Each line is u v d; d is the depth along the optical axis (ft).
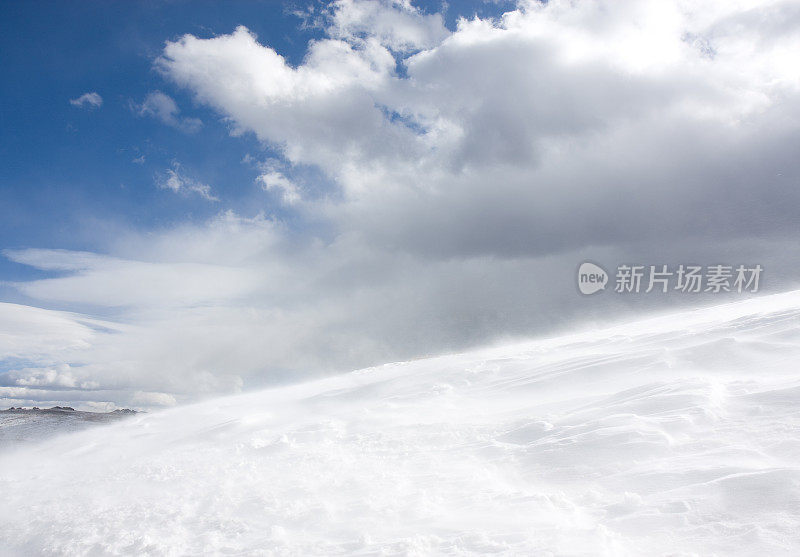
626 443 28.48
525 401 47.80
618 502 22.61
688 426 29.19
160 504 33.12
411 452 37.40
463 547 21.01
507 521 22.84
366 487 30.81
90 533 29.25
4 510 39.45
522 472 29.12
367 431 46.16
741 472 22.39
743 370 40.73
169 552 25.16
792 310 51.83
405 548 21.56
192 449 54.44
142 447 64.39
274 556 23.26
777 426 26.55
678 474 23.81
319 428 50.70
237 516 29.19
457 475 30.55
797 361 39.40
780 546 16.94
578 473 27.04
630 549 18.71
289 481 34.32
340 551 22.80
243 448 47.65
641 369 46.68
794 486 20.04
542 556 18.99
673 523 19.75
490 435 37.55
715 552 17.49
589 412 36.45
